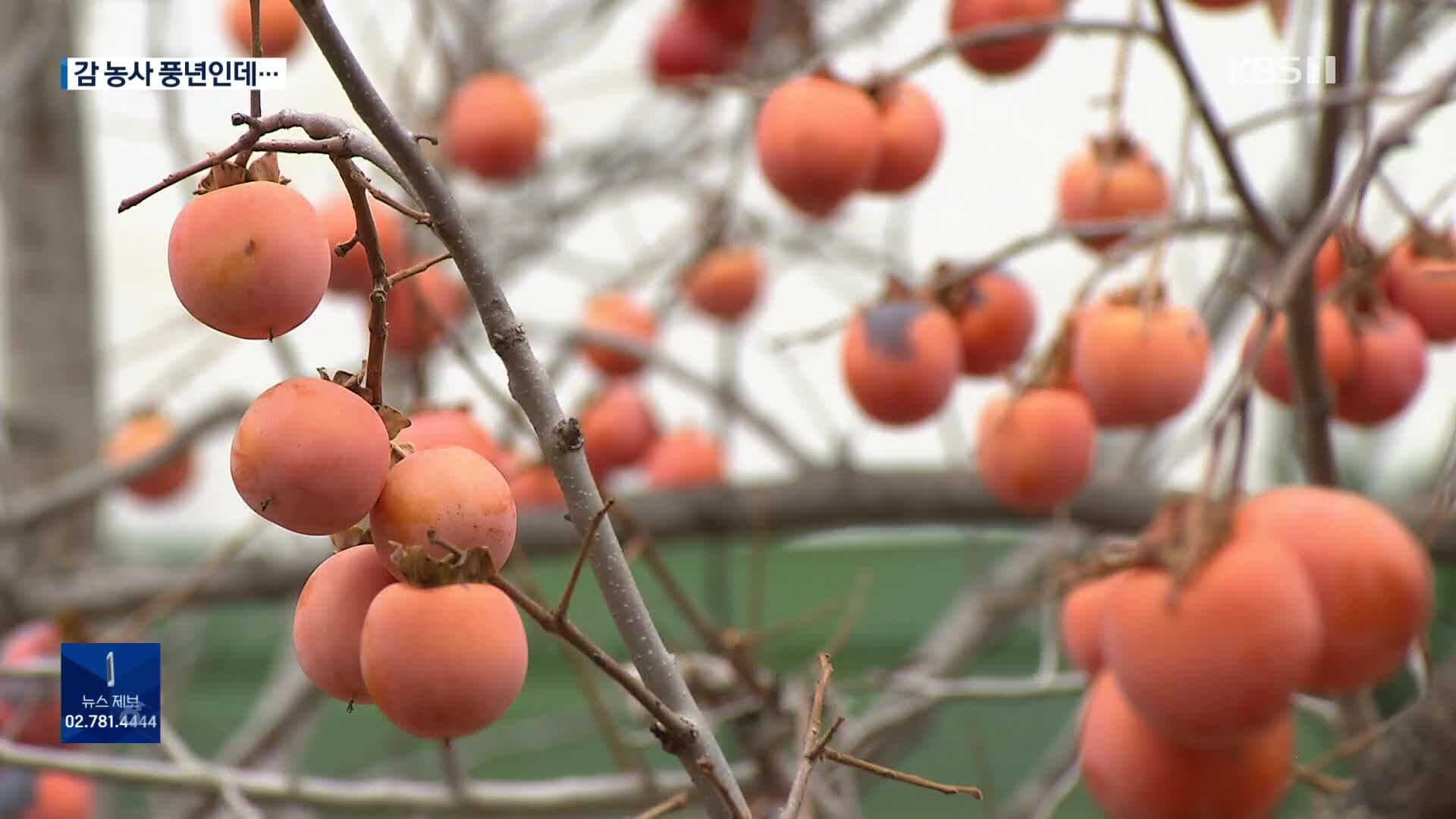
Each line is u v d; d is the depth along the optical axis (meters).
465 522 1.80
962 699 2.17
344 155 1.79
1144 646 1.84
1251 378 1.86
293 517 1.79
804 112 2.12
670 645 2.22
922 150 2.14
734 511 2.46
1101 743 1.89
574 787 2.18
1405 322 2.08
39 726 2.25
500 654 1.79
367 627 1.79
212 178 1.80
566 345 2.48
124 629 2.22
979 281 2.17
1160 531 1.86
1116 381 2.06
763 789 2.15
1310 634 1.83
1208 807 1.87
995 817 2.23
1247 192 2.07
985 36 2.11
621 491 2.48
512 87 2.47
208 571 2.24
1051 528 2.46
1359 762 1.87
